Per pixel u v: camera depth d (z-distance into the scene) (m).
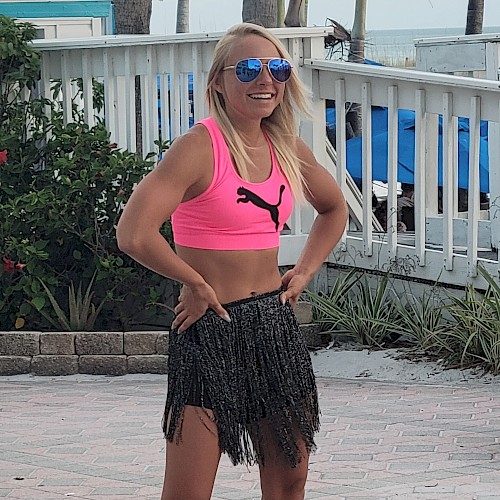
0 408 7.63
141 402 7.75
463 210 12.80
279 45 4.10
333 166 10.22
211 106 4.09
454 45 11.20
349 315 9.20
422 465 6.05
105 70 9.98
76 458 6.34
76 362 8.71
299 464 4.23
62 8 13.77
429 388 8.00
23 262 9.03
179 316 4.04
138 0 13.34
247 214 4.02
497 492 5.50
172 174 3.89
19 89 10.12
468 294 8.49
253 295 4.09
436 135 10.91
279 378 4.08
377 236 10.20
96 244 9.16
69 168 9.23
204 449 3.98
